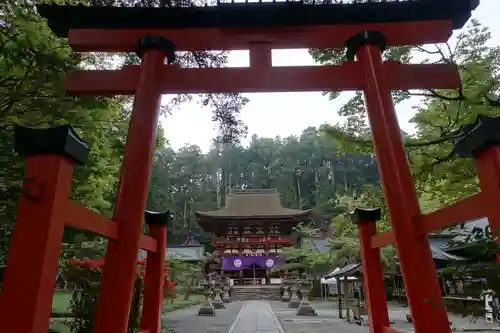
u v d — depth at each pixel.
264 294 29.17
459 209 2.10
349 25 3.85
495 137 1.72
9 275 1.63
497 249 1.93
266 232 33.44
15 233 1.69
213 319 13.80
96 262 4.94
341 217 16.77
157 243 3.93
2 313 1.59
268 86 3.68
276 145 64.06
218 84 3.65
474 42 5.29
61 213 1.79
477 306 2.23
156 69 3.63
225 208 35.50
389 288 22.97
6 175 3.63
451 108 5.25
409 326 11.67
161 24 3.85
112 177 9.41
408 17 3.83
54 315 7.32
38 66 3.21
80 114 4.72
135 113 3.34
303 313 15.48
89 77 3.63
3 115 3.62
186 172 55.38
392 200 2.96
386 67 3.73
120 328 2.46
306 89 3.70
